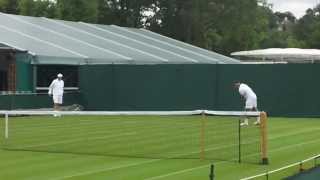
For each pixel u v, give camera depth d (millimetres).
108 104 54156
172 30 104062
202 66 51375
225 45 110438
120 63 55688
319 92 48031
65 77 54938
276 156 24219
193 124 39406
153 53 62812
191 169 20891
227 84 50500
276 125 40062
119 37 68250
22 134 33062
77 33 64312
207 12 102625
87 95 54531
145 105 53156
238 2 102562
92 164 22047
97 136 32000
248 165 21750
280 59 81875
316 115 48031
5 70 50375
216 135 31766
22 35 56625
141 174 19844
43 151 25750
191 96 51750
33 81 50688
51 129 36156
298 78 48594
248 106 40062
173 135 32406
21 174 19891
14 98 48094
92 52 56688
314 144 28656
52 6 95438
